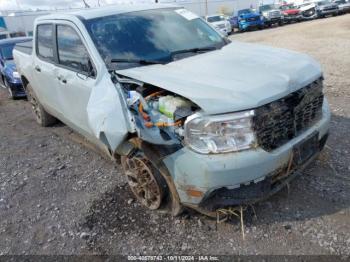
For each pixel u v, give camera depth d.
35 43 4.71
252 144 2.39
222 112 2.34
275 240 2.61
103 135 2.91
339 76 7.18
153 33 3.58
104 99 2.88
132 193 3.41
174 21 3.88
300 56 3.18
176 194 2.70
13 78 7.69
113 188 3.55
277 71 2.74
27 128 5.89
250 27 26.34
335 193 3.04
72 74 3.60
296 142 2.65
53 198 3.52
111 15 3.66
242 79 2.60
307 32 17.00
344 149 3.78
